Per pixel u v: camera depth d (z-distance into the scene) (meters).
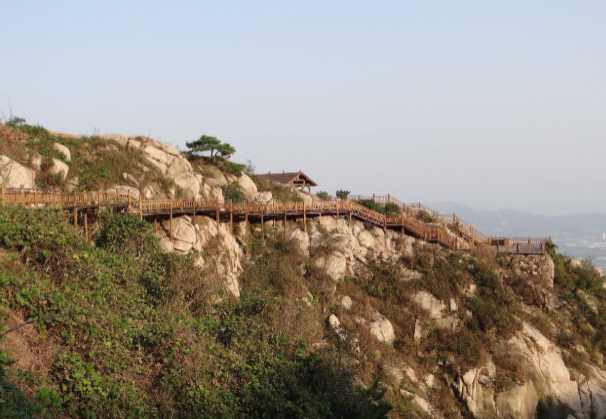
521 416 36.72
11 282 19.88
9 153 34.44
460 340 39.03
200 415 20.22
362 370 31.56
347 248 43.47
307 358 26.34
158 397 20.08
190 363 21.47
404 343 38.22
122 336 21.03
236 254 39.00
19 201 27.23
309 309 35.84
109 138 44.25
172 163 44.28
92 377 18.44
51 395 16.95
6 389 15.23
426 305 40.81
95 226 31.44
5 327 18.17
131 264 27.23
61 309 19.89
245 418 21.59
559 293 45.56
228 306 27.83
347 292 40.38
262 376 23.69
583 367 40.84
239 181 50.94
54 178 36.31
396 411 32.00
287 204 43.69
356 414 23.69
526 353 39.12
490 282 43.16
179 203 36.50
